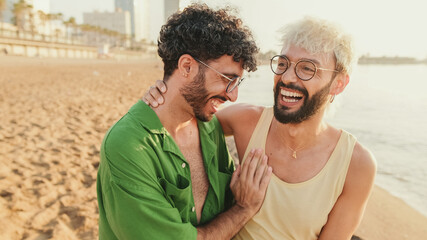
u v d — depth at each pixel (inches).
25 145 214.4
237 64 54.7
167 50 54.6
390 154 235.6
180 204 54.5
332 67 57.6
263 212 64.6
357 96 601.6
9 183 154.2
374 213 150.9
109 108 378.0
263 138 68.7
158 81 57.9
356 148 62.2
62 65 1482.5
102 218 54.7
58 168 177.0
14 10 2728.8
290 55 57.8
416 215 148.9
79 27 3774.6
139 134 51.6
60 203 138.4
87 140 232.7
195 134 64.2
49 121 288.2
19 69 1043.9
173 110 57.5
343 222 62.4
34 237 113.7
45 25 3292.3
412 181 189.3
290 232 63.6
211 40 51.3
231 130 78.1
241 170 65.9
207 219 62.2
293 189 63.1
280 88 60.2
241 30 54.4
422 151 240.4
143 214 47.3
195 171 62.4
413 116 384.5
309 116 59.4
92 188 156.3
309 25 56.8
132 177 48.4
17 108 350.3
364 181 60.2
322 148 63.5
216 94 55.2
